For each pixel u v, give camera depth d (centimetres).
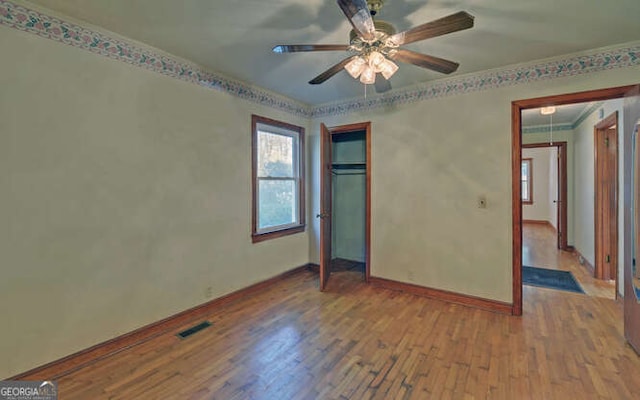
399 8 191
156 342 245
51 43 200
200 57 271
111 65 229
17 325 188
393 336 254
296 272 421
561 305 315
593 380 195
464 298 317
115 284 233
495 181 301
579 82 262
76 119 212
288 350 233
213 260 307
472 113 310
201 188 294
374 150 373
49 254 200
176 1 188
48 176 199
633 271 232
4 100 182
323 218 368
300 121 417
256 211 356
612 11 197
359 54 198
